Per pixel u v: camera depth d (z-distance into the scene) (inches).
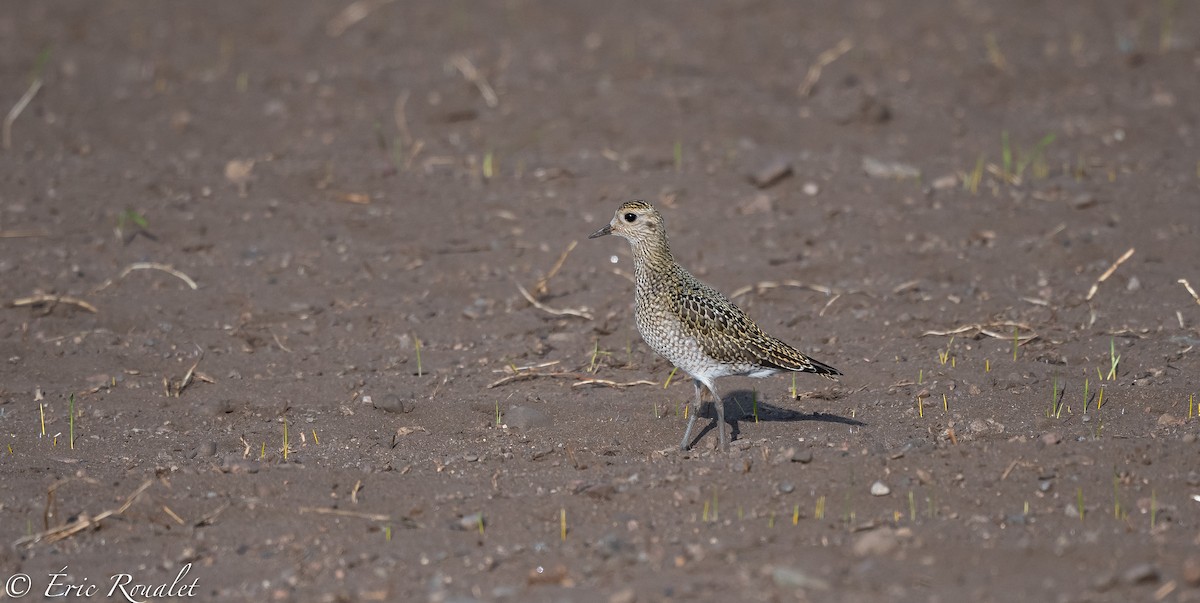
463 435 592.7
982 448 543.2
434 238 844.6
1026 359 662.5
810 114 1026.1
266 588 448.8
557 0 1398.9
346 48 1218.0
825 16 1320.1
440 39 1246.9
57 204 877.2
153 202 882.8
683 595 423.8
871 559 447.8
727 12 1342.3
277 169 936.3
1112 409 594.2
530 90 1079.6
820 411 609.9
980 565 442.6
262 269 800.3
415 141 989.2
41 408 617.6
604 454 566.9
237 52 1202.6
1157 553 446.9
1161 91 1070.4
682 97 1053.8
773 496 507.2
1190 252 791.1
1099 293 745.6
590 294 770.2
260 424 606.9
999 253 801.6
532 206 887.1
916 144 975.6
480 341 715.4
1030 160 941.2
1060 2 1344.7
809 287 769.6
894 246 820.0
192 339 713.6
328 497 521.0
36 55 1173.7
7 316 732.7
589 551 467.2
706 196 895.1
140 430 599.2
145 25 1293.1
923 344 690.8
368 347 707.4
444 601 424.5
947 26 1269.7
